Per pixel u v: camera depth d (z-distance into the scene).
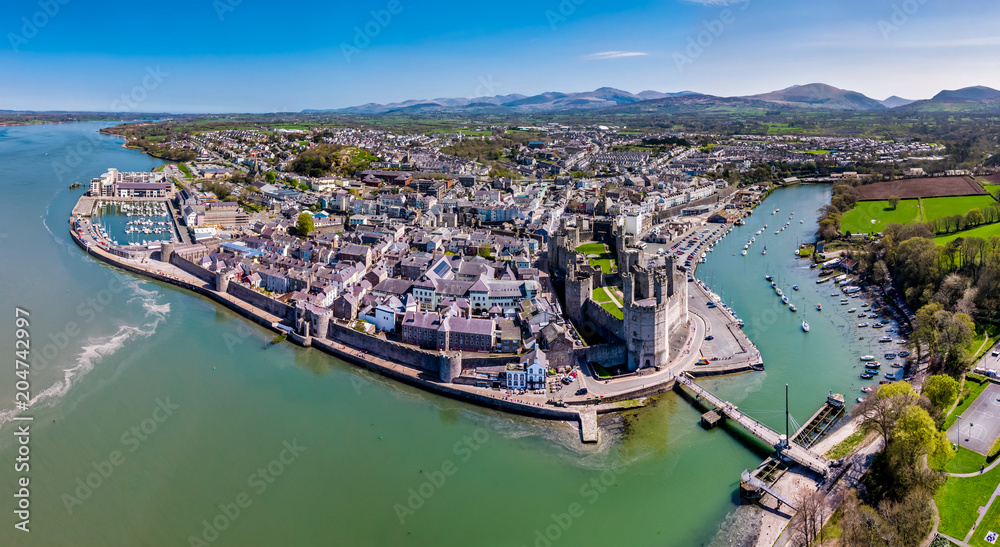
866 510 137.12
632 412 194.12
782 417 190.12
